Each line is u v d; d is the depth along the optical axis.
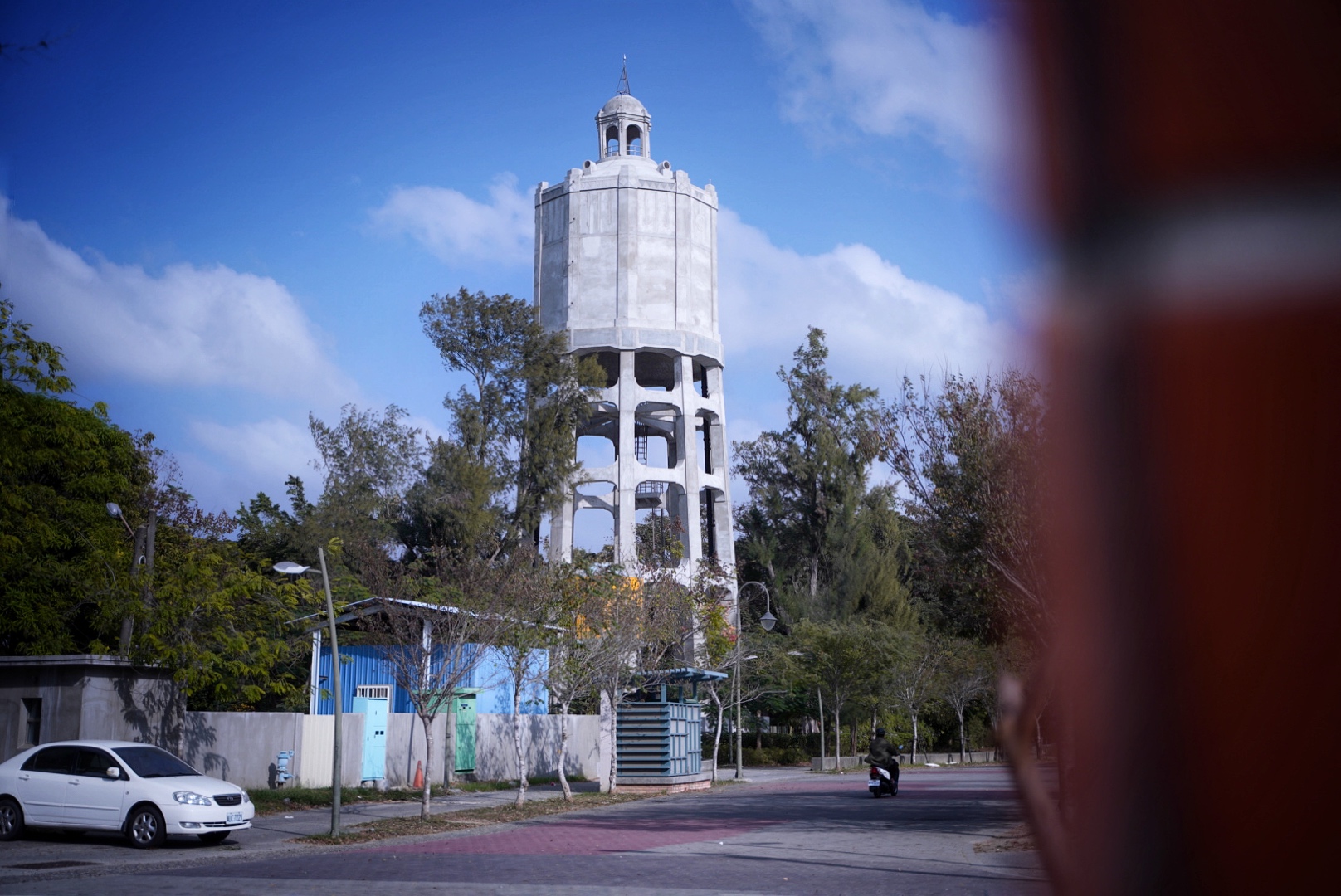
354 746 33.72
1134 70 1.29
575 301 61.56
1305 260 1.17
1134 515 1.23
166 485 43.09
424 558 56.25
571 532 59.66
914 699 62.66
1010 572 15.10
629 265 61.50
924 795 35.97
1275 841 1.11
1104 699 1.24
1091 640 1.26
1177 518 1.19
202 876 16.88
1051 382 1.36
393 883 15.84
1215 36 1.24
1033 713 1.33
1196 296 1.21
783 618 67.94
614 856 19.17
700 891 14.63
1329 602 1.10
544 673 35.47
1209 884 1.12
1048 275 1.36
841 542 69.50
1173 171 1.27
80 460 34.91
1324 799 1.09
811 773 53.56
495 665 39.62
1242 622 1.14
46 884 15.92
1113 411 1.28
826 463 71.38
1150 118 1.28
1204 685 1.16
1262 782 1.11
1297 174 1.19
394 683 37.41
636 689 37.72
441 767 36.84
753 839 21.92
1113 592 1.25
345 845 21.72
